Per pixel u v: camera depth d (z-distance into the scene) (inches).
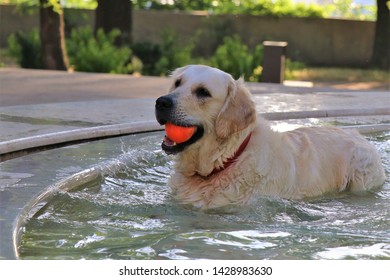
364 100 495.5
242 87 243.0
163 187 263.9
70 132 324.2
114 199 242.8
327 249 198.5
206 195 241.0
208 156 243.1
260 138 246.8
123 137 335.0
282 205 241.6
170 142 238.4
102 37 977.5
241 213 235.1
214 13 1402.6
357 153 280.1
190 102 233.9
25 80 635.5
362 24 1293.1
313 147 271.6
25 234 202.1
